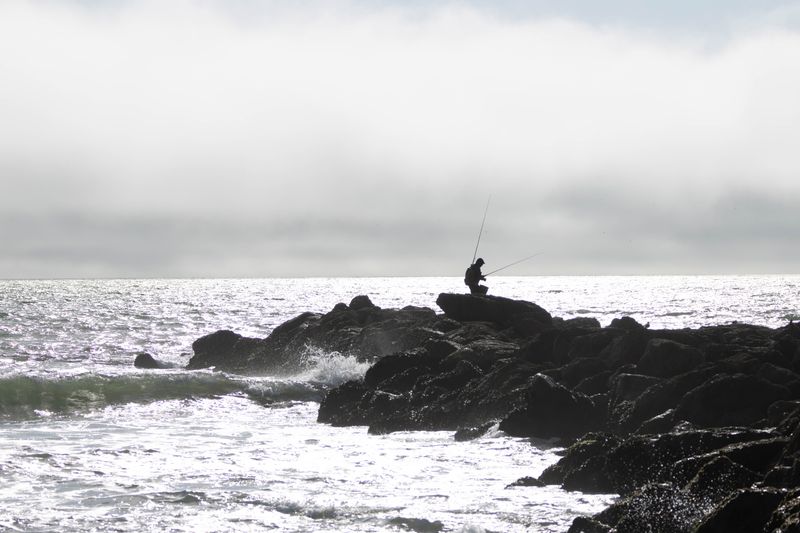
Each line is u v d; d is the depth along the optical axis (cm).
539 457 2675
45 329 11000
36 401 3925
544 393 2934
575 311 14888
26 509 2131
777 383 2845
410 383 3769
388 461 2675
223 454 2820
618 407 2906
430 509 2072
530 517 1966
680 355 3234
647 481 2136
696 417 2647
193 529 1967
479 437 3017
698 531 1579
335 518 2033
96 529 1969
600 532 1750
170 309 16275
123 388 4150
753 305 17088
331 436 3198
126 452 2845
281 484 2372
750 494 1577
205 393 4222
